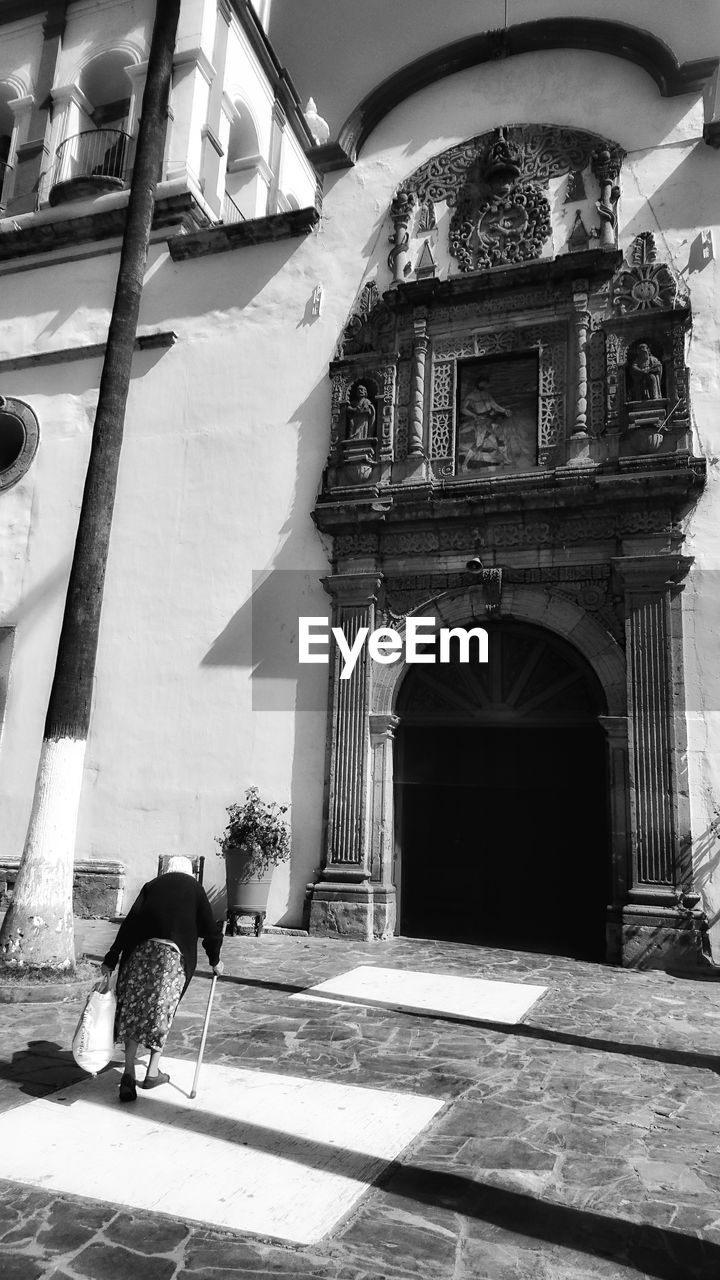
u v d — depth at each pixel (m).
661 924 8.84
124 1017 4.58
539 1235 3.29
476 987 7.73
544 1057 5.66
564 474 10.08
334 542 11.20
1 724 12.52
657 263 10.47
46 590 12.80
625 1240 3.26
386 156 12.25
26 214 14.87
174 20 9.90
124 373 8.83
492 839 10.80
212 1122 4.32
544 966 8.85
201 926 4.90
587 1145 4.18
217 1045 5.74
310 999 7.12
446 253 11.55
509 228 11.29
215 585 11.75
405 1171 3.83
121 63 15.68
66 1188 3.56
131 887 11.28
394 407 11.32
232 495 11.95
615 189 10.79
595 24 11.20
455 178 11.74
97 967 7.91
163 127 9.67
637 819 9.21
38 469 13.30
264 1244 3.16
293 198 19.89
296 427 11.81
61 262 14.01
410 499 10.76
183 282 13.07
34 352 13.77
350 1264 3.04
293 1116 4.44
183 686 11.61
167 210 13.47
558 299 10.79
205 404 12.43
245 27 16.66
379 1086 4.98
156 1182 3.63
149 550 12.23
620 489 9.73
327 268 12.19
